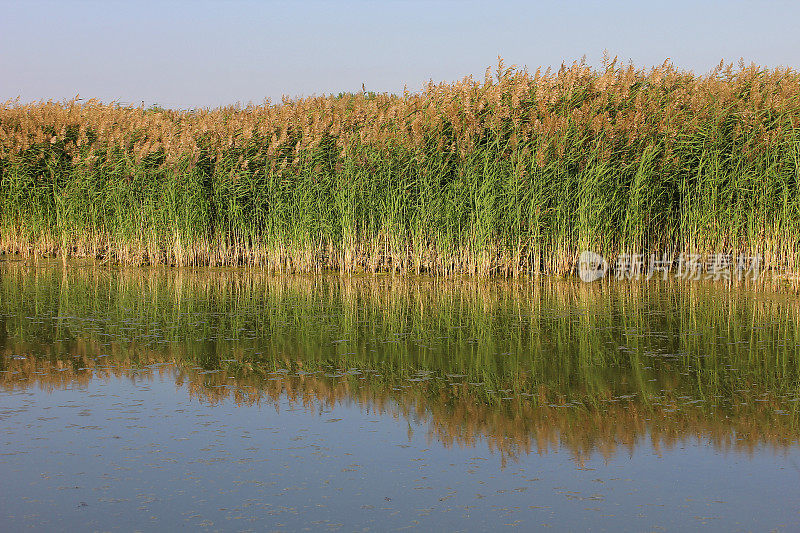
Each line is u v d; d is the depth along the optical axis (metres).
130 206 17.22
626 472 5.40
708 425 6.37
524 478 5.30
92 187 17.45
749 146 14.35
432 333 9.98
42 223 17.92
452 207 15.01
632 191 14.60
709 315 11.09
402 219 15.46
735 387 7.43
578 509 4.81
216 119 19.56
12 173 17.62
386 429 6.29
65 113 19.08
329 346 9.22
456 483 5.22
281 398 7.13
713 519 4.68
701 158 14.38
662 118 15.17
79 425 6.32
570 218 14.93
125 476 5.31
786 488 5.12
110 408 6.78
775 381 7.62
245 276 15.62
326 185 16.22
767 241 13.89
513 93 15.56
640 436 6.12
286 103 19.86
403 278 15.26
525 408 6.85
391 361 8.50
